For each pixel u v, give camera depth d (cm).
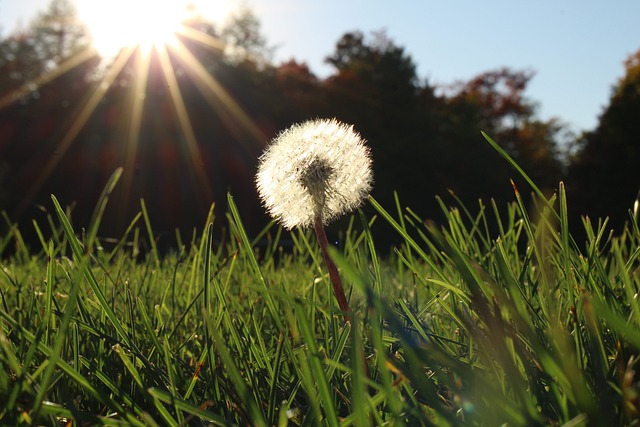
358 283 13
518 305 18
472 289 15
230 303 35
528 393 18
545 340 20
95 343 26
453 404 19
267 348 27
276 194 21
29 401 17
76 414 17
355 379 14
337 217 22
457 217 30
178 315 34
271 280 44
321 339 27
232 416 21
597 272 25
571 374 13
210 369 22
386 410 19
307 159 21
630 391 13
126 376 23
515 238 32
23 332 18
